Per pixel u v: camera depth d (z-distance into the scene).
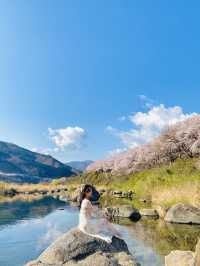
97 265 12.25
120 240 14.91
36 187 89.88
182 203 29.08
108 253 13.48
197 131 74.56
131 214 30.66
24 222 29.75
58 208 42.34
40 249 19.30
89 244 13.45
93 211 14.65
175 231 23.73
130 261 13.27
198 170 57.25
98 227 14.53
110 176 99.75
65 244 13.25
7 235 23.39
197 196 31.14
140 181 68.12
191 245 19.17
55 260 12.76
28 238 22.34
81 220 14.33
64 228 26.25
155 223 27.55
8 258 17.42
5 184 83.38
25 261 16.89
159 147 80.44
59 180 136.25
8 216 33.97
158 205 33.59
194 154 69.50
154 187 51.19
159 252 17.70
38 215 34.72
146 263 15.66
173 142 77.50
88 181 109.69
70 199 56.88
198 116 80.38
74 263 12.59
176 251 15.14
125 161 95.00
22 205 46.78
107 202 45.91
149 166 82.25
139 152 91.12
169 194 33.88
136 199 47.50
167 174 59.66
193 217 27.25
